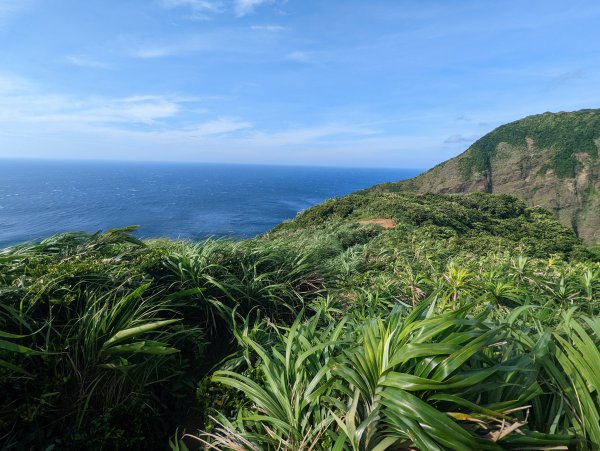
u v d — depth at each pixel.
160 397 2.83
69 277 3.05
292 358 2.58
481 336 1.79
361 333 2.55
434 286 4.92
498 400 1.81
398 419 1.67
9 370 2.21
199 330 3.26
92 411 2.45
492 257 7.63
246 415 2.27
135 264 3.75
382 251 7.78
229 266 4.42
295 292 4.33
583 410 1.71
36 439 2.23
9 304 2.64
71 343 2.57
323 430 1.95
